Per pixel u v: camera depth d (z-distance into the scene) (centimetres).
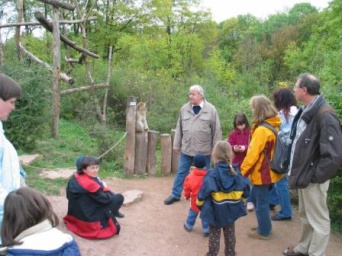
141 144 727
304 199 392
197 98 553
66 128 1098
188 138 568
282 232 491
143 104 737
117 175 725
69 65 1238
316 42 2147
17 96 248
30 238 192
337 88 561
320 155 368
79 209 448
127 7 2256
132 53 1819
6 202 195
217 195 394
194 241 468
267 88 1460
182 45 2044
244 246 454
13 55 1034
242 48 2727
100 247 432
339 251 445
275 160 425
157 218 531
